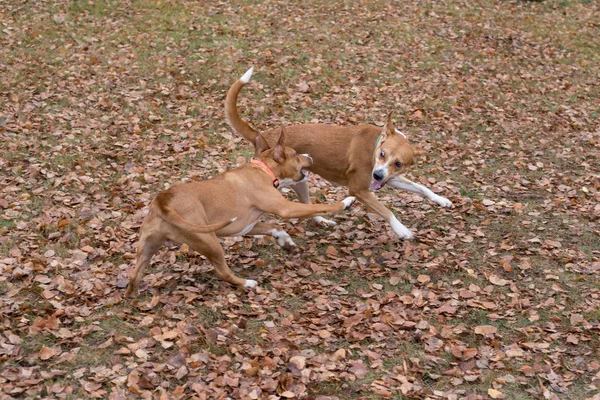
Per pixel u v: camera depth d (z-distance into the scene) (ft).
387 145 21.33
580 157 30.83
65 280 18.75
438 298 19.31
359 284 20.11
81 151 27.53
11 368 14.83
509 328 18.02
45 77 34.58
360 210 25.09
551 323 18.13
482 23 50.93
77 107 31.89
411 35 46.75
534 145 32.12
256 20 46.44
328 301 18.90
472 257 21.83
